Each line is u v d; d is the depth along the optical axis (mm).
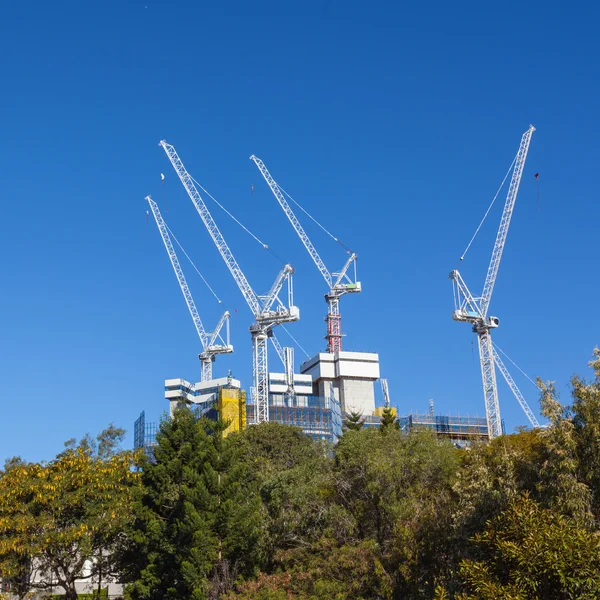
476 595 33812
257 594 52000
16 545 65812
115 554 70938
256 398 193500
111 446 77438
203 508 60000
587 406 42031
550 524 34250
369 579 49781
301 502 60594
